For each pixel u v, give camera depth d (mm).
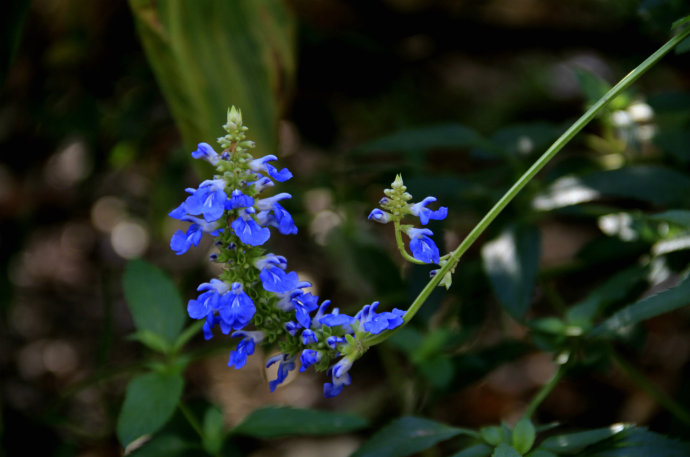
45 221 1877
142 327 1020
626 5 1587
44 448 1179
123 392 1451
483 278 1153
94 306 1792
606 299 1046
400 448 961
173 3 1079
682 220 940
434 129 1169
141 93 1528
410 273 1113
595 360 1062
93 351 1655
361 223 1583
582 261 1152
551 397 1521
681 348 1548
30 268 1877
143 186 2029
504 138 1212
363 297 1594
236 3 1100
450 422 1504
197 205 869
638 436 938
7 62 1120
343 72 1596
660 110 1128
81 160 2020
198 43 1086
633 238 1124
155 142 1736
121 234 1989
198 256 1887
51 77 1563
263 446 1409
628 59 1641
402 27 1662
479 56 1906
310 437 1424
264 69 1105
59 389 1538
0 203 1726
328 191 1498
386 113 1913
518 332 1557
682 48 929
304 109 1607
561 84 2154
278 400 1555
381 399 1441
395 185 887
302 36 1520
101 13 1510
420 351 1091
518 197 1139
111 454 1314
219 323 887
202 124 1086
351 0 1673
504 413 1504
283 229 880
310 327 896
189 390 1581
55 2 1521
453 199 1157
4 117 1619
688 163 1146
